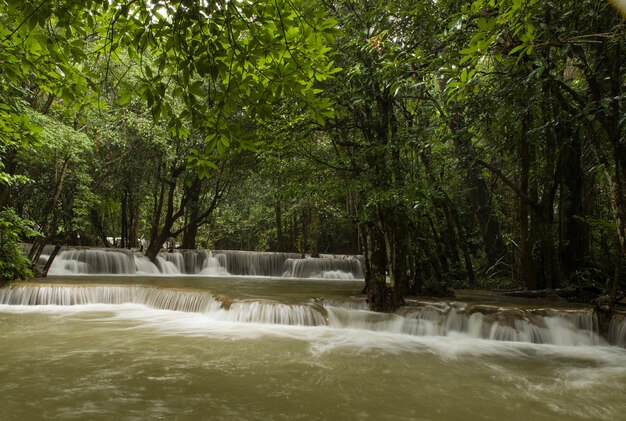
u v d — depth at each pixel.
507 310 7.89
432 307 8.41
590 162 11.35
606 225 9.48
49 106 12.28
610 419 4.09
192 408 4.12
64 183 18.09
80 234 24.70
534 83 6.67
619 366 6.02
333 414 4.05
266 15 2.55
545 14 5.34
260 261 22.75
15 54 2.89
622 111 6.46
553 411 4.26
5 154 12.55
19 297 10.88
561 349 7.04
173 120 2.71
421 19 6.47
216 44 2.52
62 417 3.85
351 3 8.01
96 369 5.41
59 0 2.44
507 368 5.88
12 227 11.62
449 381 5.22
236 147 2.85
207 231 35.62
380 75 6.52
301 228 31.55
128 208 27.75
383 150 7.86
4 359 5.82
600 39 6.02
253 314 9.06
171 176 21.09
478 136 11.35
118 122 16.38
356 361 6.09
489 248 14.45
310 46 2.67
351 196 10.44
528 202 11.14
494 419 4.02
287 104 7.94
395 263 8.66
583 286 10.62
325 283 16.52
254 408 4.16
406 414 4.09
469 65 3.25
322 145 10.72
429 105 9.22
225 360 5.97
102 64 8.76
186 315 9.81
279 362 5.93
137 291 11.66
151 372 5.31
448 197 11.91
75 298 11.03
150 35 2.58
